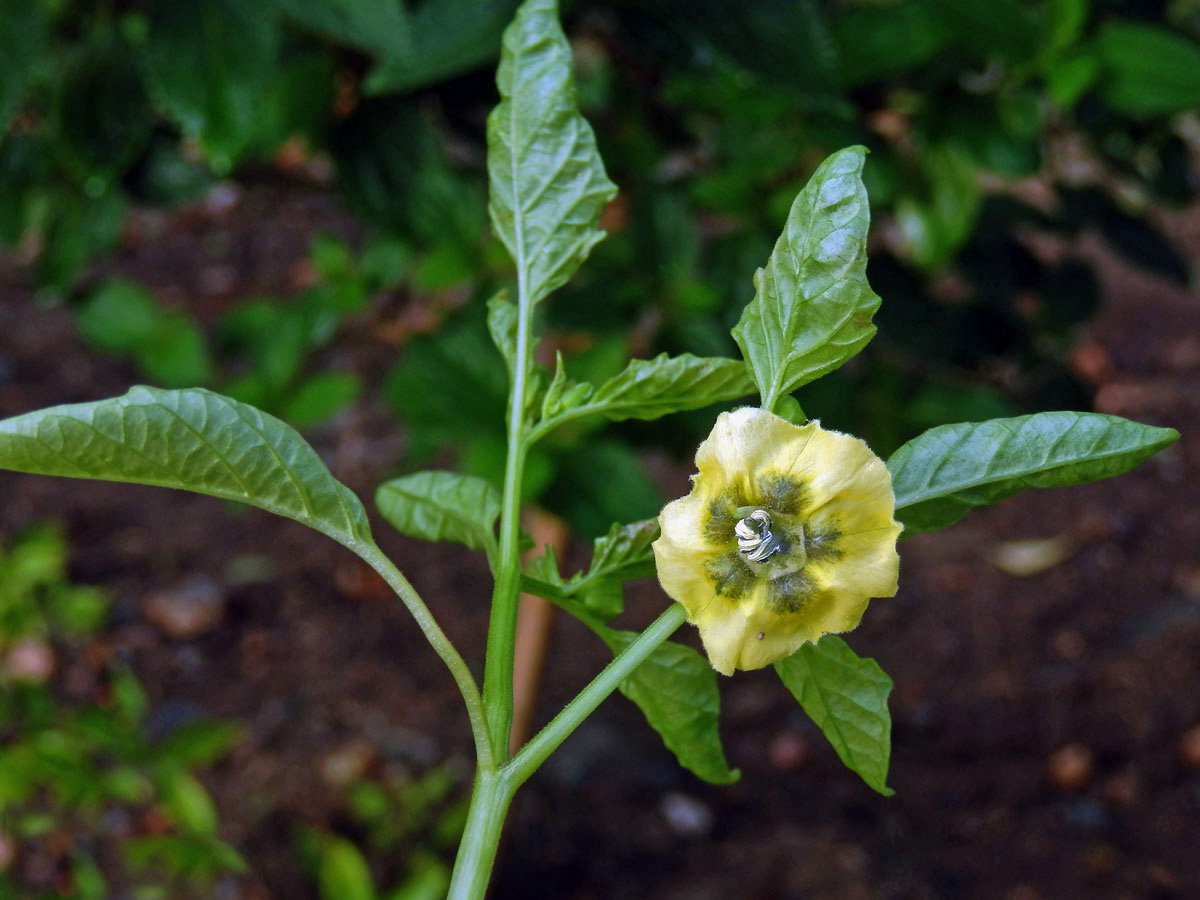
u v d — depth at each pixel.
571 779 1.03
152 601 1.18
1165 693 1.08
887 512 0.20
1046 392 0.73
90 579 1.21
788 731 1.08
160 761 0.71
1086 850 0.96
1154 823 0.98
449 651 0.22
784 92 0.47
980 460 0.22
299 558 1.26
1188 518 1.29
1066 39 0.55
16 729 0.73
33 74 0.45
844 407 0.63
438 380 0.58
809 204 0.21
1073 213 0.71
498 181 0.24
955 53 0.58
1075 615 1.18
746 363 0.23
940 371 0.70
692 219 0.60
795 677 0.22
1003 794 1.01
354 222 1.65
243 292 1.53
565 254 0.24
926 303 0.66
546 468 0.56
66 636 1.10
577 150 0.24
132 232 1.65
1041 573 1.24
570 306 0.58
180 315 0.73
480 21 0.45
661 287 0.59
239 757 1.04
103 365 1.46
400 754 1.05
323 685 1.12
